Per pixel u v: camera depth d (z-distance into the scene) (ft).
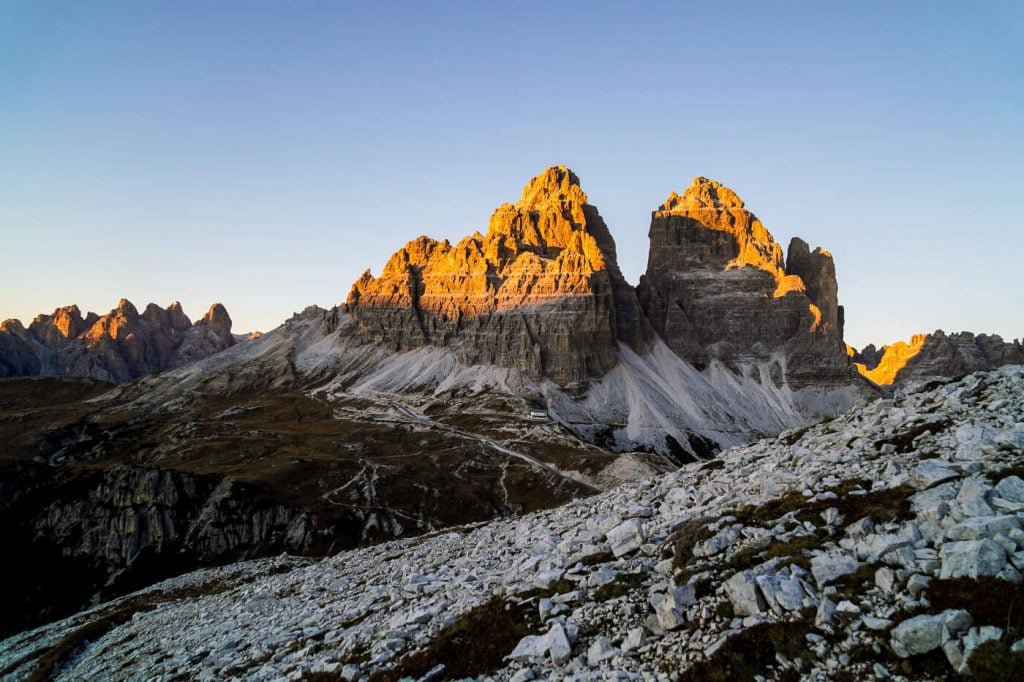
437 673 92.58
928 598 67.72
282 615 162.30
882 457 104.53
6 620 494.18
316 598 173.58
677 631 81.51
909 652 64.03
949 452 95.50
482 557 147.13
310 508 582.35
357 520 577.02
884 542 76.89
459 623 104.42
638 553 106.73
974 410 107.14
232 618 181.78
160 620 221.87
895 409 123.34
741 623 77.00
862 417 130.41
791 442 141.49
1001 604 62.85
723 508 110.42
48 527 588.91
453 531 226.79
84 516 595.88
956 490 83.41
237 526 561.02
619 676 76.84
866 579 74.49
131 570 536.42
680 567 94.68
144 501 594.65
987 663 58.54
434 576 144.25
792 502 99.19
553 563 116.16
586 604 95.04
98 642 227.81
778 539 88.94
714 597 83.05
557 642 86.74
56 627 298.97
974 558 67.67
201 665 136.36
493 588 116.57
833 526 87.56
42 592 524.11
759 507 103.09
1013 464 84.33
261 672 118.11
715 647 74.59
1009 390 108.88
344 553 254.27
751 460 140.46
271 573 309.83
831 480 102.68
